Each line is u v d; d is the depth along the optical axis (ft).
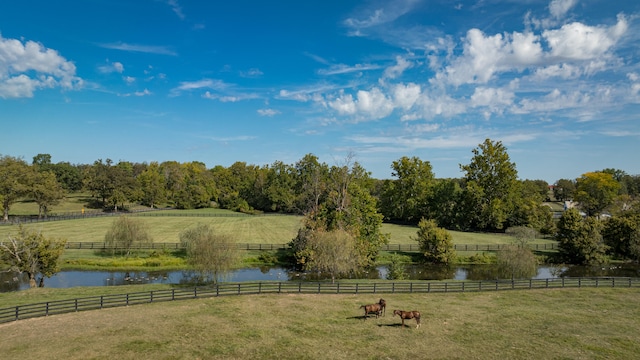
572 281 144.97
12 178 307.78
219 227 295.28
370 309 97.91
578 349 80.12
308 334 87.15
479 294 124.88
